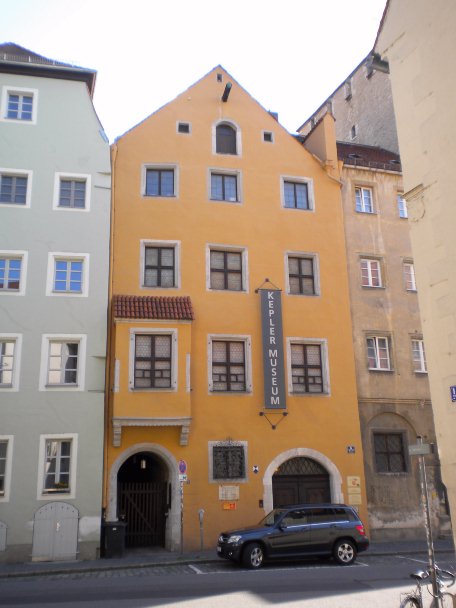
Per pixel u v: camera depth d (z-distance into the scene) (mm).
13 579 15734
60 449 19922
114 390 20422
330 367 23625
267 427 22203
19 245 21297
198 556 18734
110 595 12672
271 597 12250
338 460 22688
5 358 20359
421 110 11000
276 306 23422
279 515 17438
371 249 26078
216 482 21125
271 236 24453
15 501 18984
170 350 21547
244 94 26094
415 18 11383
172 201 23688
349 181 26703
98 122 23312
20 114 22812
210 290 23094
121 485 21734
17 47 24922
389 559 18578
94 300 21328
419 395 24766
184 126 24859
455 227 10000
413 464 23875
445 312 10055
